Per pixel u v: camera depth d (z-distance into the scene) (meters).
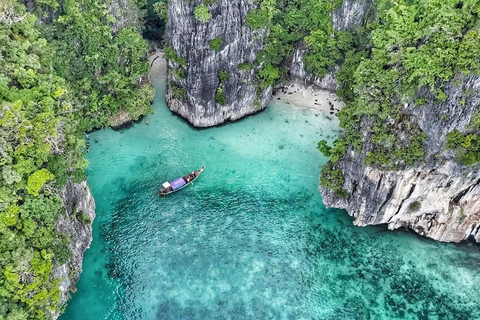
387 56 36.69
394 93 36.31
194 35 43.59
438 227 40.66
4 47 33.09
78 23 43.19
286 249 41.38
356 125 39.16
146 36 58.00
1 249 28.42
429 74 33.28
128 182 45.78
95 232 41.59
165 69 56.62
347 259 40.78
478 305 37.78
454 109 33.44
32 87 34.12
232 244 41.53
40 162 30.64
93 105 46.44
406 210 40.34
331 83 53.66
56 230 32.75
